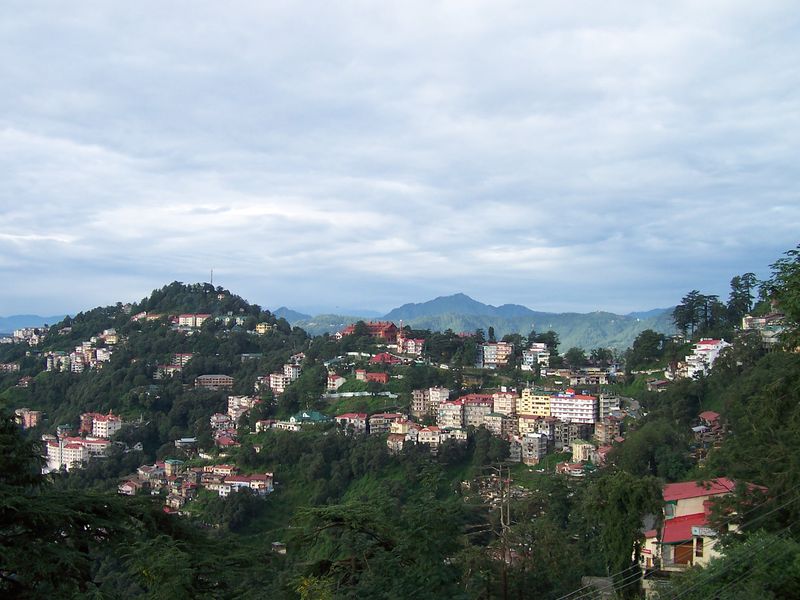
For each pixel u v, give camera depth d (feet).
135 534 59.11
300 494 346.95
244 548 64.80
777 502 89.30
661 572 111.96
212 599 54.90
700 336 450.71
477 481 277.85
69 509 54.54
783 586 67.41
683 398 339.57
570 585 97.60
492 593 88.94
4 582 51.34
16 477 57.06
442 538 68.64
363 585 63.16
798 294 91.15
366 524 71.31
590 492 132.05
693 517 124.77
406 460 352.49
